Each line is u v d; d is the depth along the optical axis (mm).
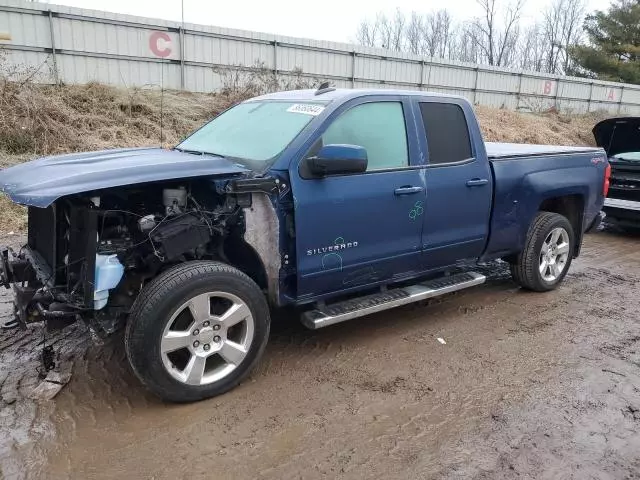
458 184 4559
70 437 3055
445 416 3348
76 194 3098
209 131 4691
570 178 5574
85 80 14195
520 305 5336
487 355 4195
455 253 4762
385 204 4078
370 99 4102
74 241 3311
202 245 3641
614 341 4527
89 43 14094
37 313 3316
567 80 27828
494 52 53125
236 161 3834
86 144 10461
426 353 4207
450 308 5211
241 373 3578
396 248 4254
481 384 3750
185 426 3186
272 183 3555
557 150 5691
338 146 3572
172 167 3365
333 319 3904
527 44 54781
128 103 12445
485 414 3377
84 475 2758
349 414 3346
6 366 3818
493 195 4910
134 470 2803
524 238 5355
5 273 3783
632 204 8336
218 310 3521
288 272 3775
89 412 3301
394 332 4594
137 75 14984
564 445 3082
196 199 3713
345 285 4109
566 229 5703
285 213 3670
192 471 2809
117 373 3766
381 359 4086
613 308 5316
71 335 4316
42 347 4102
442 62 22656
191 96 14648
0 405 3336
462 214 4656
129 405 3391
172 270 3311
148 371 3205
